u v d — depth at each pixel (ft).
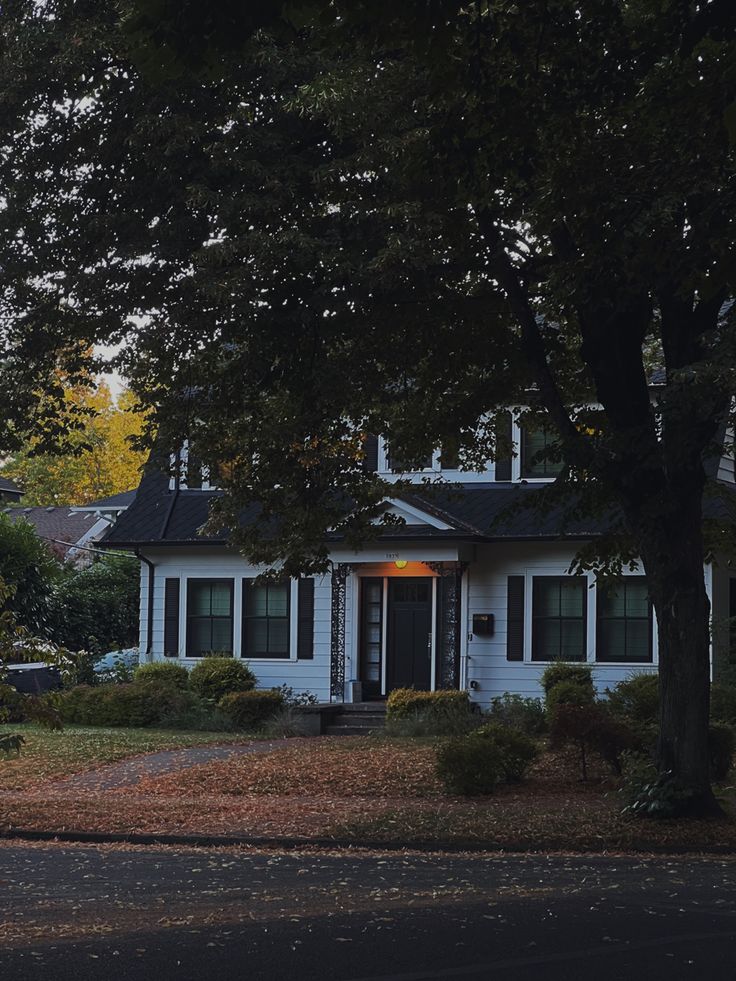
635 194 40.93
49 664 43.83
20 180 53.67
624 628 91.97
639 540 52.85
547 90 38.04
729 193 39.58
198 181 50.34
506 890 37.88
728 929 31.55
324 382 53.62
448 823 52.65
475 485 98.27
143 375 59.93
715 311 50.21
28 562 113.70
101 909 34.53
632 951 28.86
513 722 83.20
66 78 50.85
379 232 49.90
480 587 95.81
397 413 62.95
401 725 84.84
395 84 46.44
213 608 102.22
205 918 32.99
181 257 52.19
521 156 37.93
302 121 51.42
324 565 65.98
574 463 48.39
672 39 35.65
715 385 43.39
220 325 53.26
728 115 21.89
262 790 63.10
